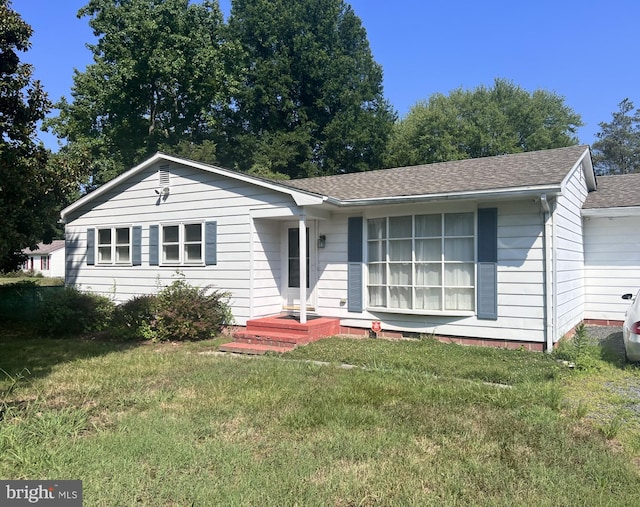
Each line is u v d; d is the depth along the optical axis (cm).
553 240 813
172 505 325
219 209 1088
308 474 367
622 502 326
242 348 893
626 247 1177
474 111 3912
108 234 1291
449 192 855
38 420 471
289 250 1113
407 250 955
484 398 556
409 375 660
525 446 420
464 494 338
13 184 1010
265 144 3012
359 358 767
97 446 418
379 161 3262
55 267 4491
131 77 2436
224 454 401
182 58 2522
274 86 3108
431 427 463
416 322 948
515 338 841
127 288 1240
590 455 398
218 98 2772
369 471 372
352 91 3303
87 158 1444
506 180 857
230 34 3192
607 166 5284
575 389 608
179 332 995
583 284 1203
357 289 1014
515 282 843
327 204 953
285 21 3177
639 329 712
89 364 766
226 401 553
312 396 564
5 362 787
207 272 1103
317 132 3284
